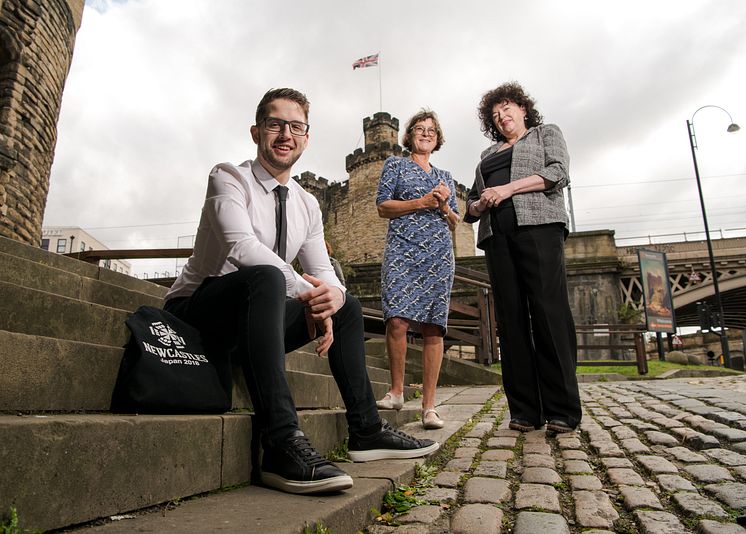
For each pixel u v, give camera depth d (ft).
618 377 30.25
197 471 5.27
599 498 6.58
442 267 11.64
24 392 4.68
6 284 6.48
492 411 14.78
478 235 12.39
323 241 8.51
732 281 79.46
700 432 10.11
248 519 4.47
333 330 8.30
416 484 7.50
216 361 6.46
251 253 6.55
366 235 113.70
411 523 5.88
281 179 7.64
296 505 5.11
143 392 5.47
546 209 11.26
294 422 6.06
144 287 15.96
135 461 4.47
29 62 28.53
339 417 8.94
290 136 7.37
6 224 26.35
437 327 11.70
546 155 11.79
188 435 5.17
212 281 6.77
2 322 6.40
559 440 10.10
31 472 3.51
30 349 4.76
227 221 6.76
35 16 29.07
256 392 6.12
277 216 7.47
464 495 6.84
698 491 6.66
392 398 11.57
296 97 7.57
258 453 6.40
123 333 8.46
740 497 6.24
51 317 7.11
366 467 7.70
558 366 10.82
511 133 12.59
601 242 64.54
